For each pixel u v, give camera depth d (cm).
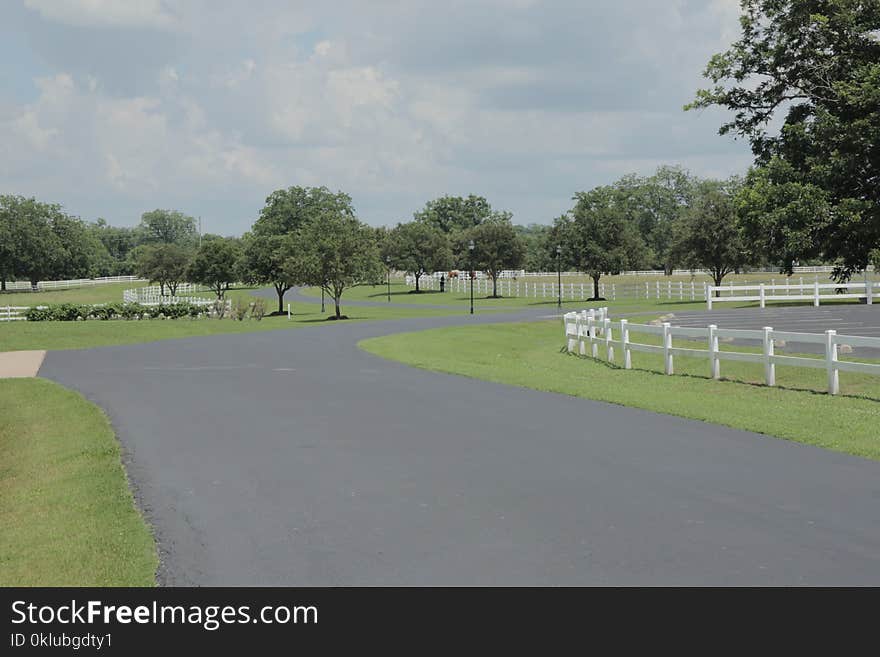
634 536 779
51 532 877
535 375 2225
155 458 1209
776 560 708
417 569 707
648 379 2148
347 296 10056
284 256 6850
